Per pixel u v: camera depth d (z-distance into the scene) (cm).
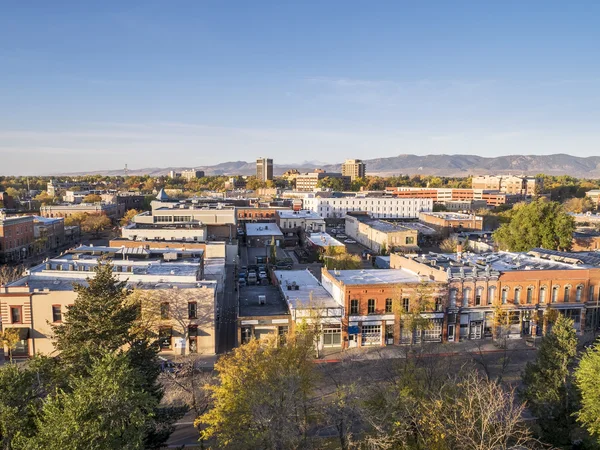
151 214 13200
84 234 16925
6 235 11788
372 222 15212
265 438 3194
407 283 6072
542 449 3409
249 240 14250
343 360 5559
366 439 3212
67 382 3145
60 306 5472
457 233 14425
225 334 6425
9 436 2616
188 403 4391
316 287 7175
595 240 10994
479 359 5562
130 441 2569
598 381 3441
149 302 5609
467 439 3070
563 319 4003
